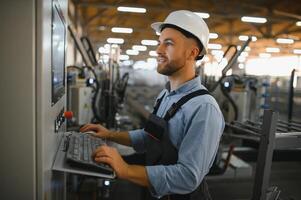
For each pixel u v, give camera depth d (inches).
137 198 106.3
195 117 39.3
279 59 399.9
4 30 30.7
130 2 187.9
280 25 312.3
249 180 130.8
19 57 31.2
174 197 45.1
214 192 118.3
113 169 35.7
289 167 154.0
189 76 45.0
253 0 252.7
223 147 151.6
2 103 31.6
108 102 127.0
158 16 219.1
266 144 52.6
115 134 55.7
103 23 298.5
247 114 189.5
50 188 38.4
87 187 105.7
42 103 32.4
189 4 243.3
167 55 42.8
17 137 32.3
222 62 150.1
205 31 44.3
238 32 305.1
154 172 36.7
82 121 117.4
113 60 138.9
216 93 186.4
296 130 63.2
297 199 118.3
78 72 125.6
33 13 30.9
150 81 339.0
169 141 42.7
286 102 228.7
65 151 43.2
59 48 50.6
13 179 32.8
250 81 194.5
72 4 221.8
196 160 37.4
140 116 232.7
